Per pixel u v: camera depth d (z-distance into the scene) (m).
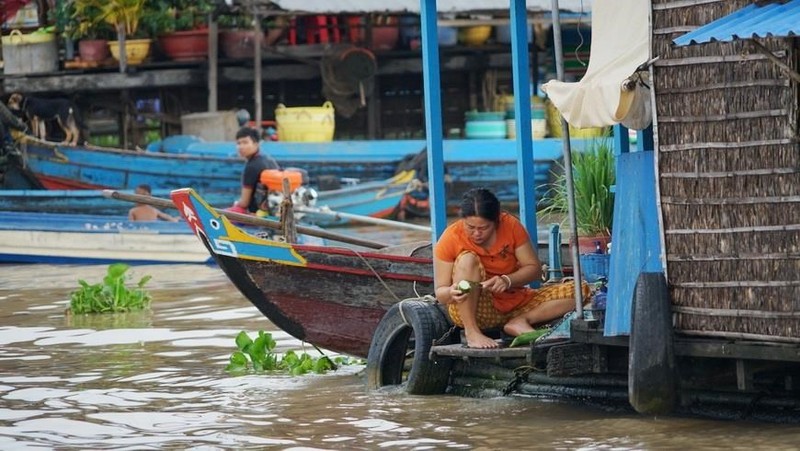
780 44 10.76
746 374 11.27
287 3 32.81
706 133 11.22
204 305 22.42
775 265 10.92
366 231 33.59
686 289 11.40
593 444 11.25
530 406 13.09
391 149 35.19
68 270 29.11
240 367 16.19
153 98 37.25
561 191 18.66
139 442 12.00
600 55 12.33
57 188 34.34
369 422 12.62
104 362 16.80
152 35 35.03
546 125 35.72
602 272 14.48
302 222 25.95
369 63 35.97
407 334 14.42
